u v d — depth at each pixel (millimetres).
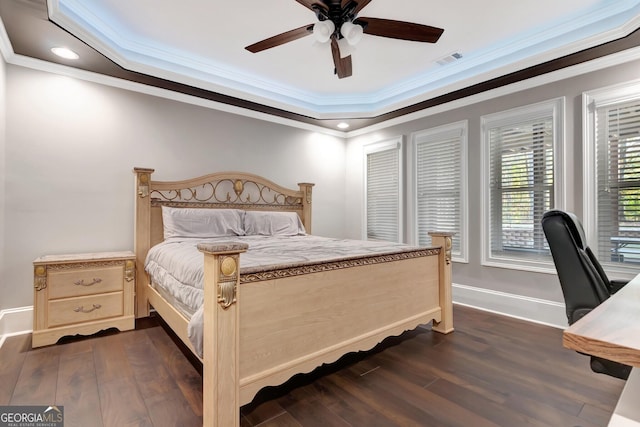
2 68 2559
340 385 1929
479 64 3271
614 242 2697
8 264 2674
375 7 2426
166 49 3107
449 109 3875
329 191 5094
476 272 3594
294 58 3275
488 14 2525
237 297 1497
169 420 1568
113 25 2707
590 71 2812
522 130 3262
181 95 3609
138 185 3141
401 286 2459
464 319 3168
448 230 3906
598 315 759
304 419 1603
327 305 1941
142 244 3150
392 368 2141
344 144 5305
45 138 2846
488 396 1792
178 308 2230
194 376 2004
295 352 1768
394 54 3168
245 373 1559
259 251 2436
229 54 3203
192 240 3102
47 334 2479
